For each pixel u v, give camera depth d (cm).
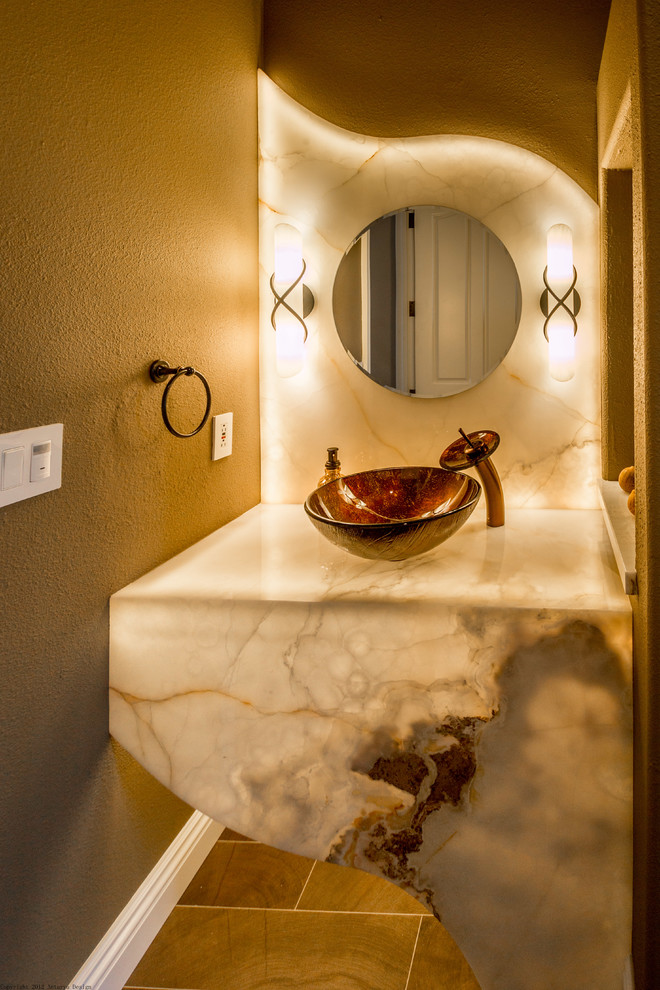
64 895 144
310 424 228
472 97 208
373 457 226
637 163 127
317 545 187
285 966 168
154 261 162
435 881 148
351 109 213
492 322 215
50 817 138
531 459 220
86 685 147
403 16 209
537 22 204
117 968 161
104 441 148
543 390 217
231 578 162
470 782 145
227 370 204
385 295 219
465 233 213
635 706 139
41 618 132
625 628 137
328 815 150
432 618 142
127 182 151
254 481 228
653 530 123
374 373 221
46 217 126
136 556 162
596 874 142
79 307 137
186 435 164
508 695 142
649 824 125
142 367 160
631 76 132
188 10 174
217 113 191
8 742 125
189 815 201
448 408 221
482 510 219
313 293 222
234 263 206
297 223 220
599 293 211
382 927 179
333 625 146
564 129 206
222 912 186
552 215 210
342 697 147
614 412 207
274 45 216
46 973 139
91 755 151
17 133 118
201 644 151
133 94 152
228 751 152
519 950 146
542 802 143
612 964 142
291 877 199
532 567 164
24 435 122
